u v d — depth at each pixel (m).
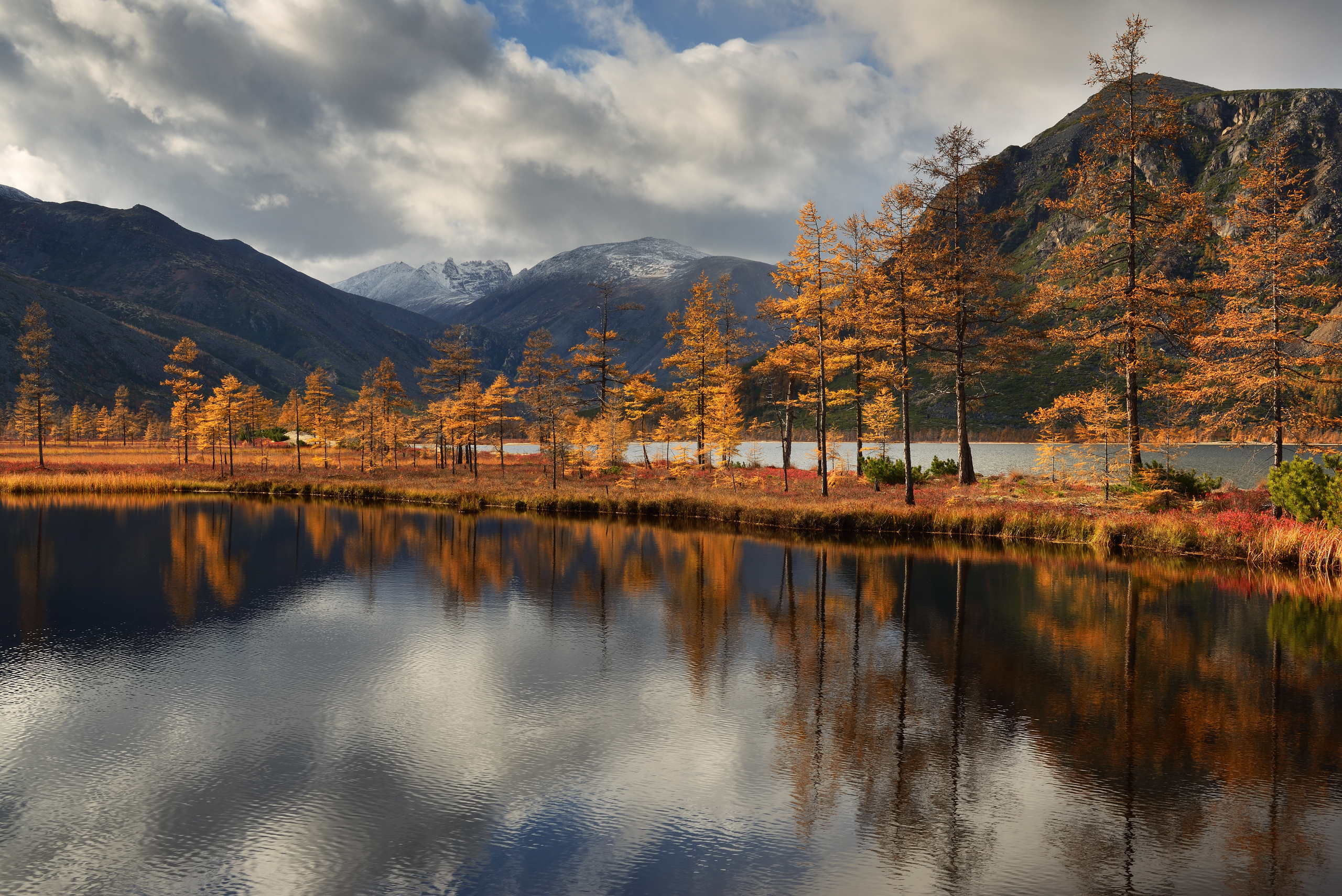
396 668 14.37
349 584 22.50
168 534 32.97
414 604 19.80
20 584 22.41
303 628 17.45
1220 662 14.52
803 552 27.92
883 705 12.34
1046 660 14.69
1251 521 27.23
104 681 13.62
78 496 50.94
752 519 36.72
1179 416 32.59
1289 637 16.27
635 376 61.25
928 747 10.68
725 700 12.59
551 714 12.02
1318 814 8.70
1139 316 31.48
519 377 68.81
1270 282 27.64
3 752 10.55
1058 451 42.16
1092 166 33.09
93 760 10.31
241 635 16.77
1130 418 32.94
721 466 53.66
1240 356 28.59
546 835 8.37
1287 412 27.84
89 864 7.77
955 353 41.97
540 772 9.94
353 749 10.68
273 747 10.77
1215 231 31.20
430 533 33.75
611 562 25.91
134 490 55.91
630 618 18.31
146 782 9.65
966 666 14.36
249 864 7.78
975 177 38.44
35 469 63.56
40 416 69.62
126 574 23.95
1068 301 34.25
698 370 58.72
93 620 18.22
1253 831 8.34
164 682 13.61
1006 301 39.69
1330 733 11.06
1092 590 21.09
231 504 46.91
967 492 38.56
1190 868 7.60
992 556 27.03
